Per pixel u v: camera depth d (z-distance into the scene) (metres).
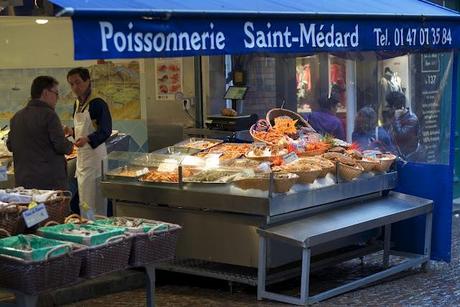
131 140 9.80
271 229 6.16
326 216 6.57
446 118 7.38
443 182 7.41
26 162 6.79
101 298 6.53
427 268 7.45
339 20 5.99
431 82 7.54
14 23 8.77
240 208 6.22
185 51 4.89
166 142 9.95
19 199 5.37
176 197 6.59
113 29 4.47
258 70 10.12
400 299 6.48
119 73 9.83
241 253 6.38
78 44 4.31
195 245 6.63
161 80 9.87
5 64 9.55
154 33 4.69
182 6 5.04
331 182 6.75
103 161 7.09
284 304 6.27
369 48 6.31
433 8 7.66
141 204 6.93
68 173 8.02
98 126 7.62
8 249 4.52
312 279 7.23
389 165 7.39
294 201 6.31
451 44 7.28
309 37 5.74
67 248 4.57
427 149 7.52
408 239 7.59
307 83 9.45
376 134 8.09
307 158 6.95
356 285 6.70
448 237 7.44
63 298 6.30
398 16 6.58
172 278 7.18
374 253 7.92
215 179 6.38
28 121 6.76
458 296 6.59
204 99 9.95
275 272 6.59
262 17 5.35
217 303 6.39
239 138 8.65
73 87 7.65
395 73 7.93
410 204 7.24
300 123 8.26
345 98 8.76
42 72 9.55
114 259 4.88
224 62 10.05
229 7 5.35
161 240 5.19
